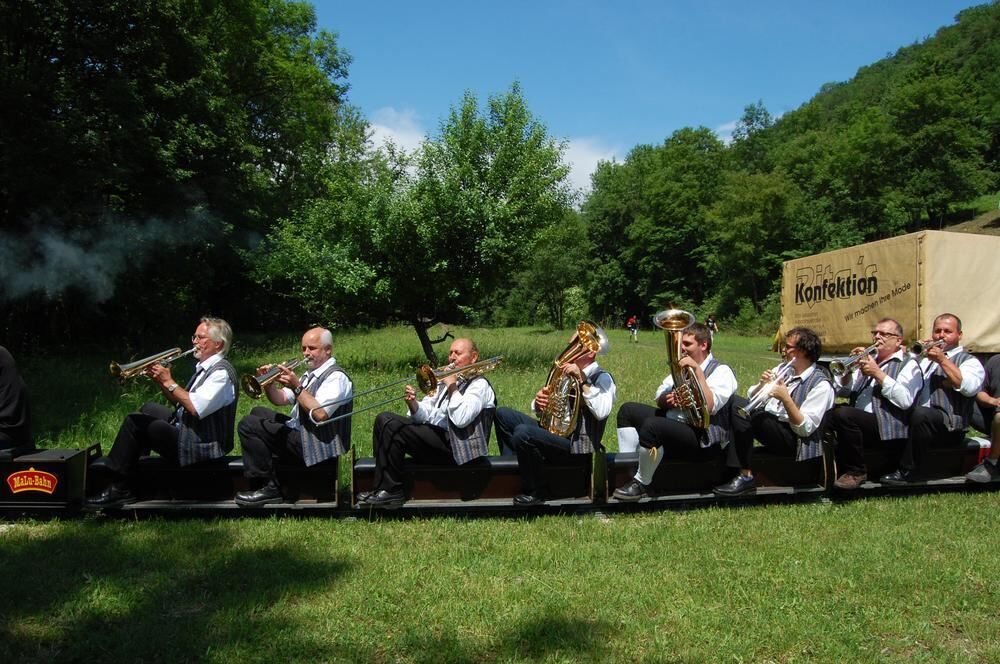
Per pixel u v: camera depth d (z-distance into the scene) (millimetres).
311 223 15398
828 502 5602
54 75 15703
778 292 45781
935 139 47688
